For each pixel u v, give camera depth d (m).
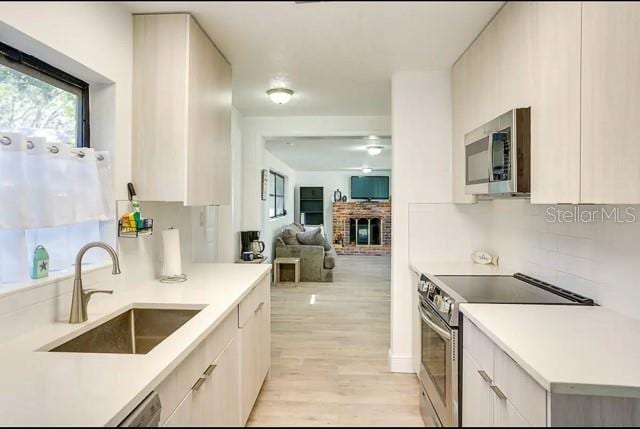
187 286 2.20
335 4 1.57
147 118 2.04
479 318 1.60
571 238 1.99
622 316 1.62
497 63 1.96
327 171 11.26
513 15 1.76
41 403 0.96
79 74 1.81
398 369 3.01
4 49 1.50
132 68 2.03
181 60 2.00
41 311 1.51
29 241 1.63
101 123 1.94
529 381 1.16
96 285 1.83
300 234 7.16
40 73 1.68
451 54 2.54
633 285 1.57
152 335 1.86
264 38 2.15
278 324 4.25
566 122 1.42
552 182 1.52
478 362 1.60
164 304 1.85
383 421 1.39
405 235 3.09
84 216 1.73
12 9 1.38
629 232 1.59
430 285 2.39
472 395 1.67
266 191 6.11
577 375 1.09
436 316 2.14
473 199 2.49
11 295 1.38
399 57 2.58
